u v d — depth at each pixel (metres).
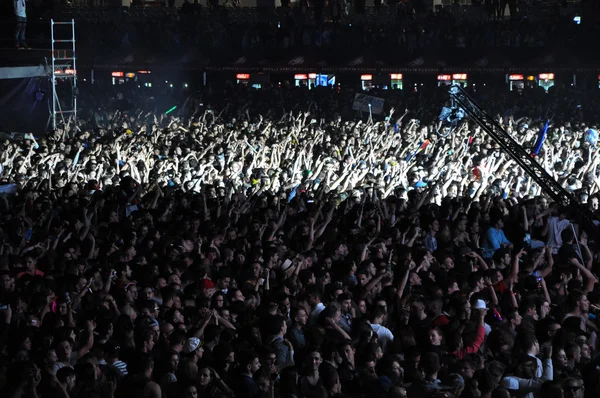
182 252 13.92
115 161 23.98
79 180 21.38
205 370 9.32
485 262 14.41
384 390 9.34
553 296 13.08
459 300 11.34
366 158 25.72
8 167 23.00
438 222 16.50
